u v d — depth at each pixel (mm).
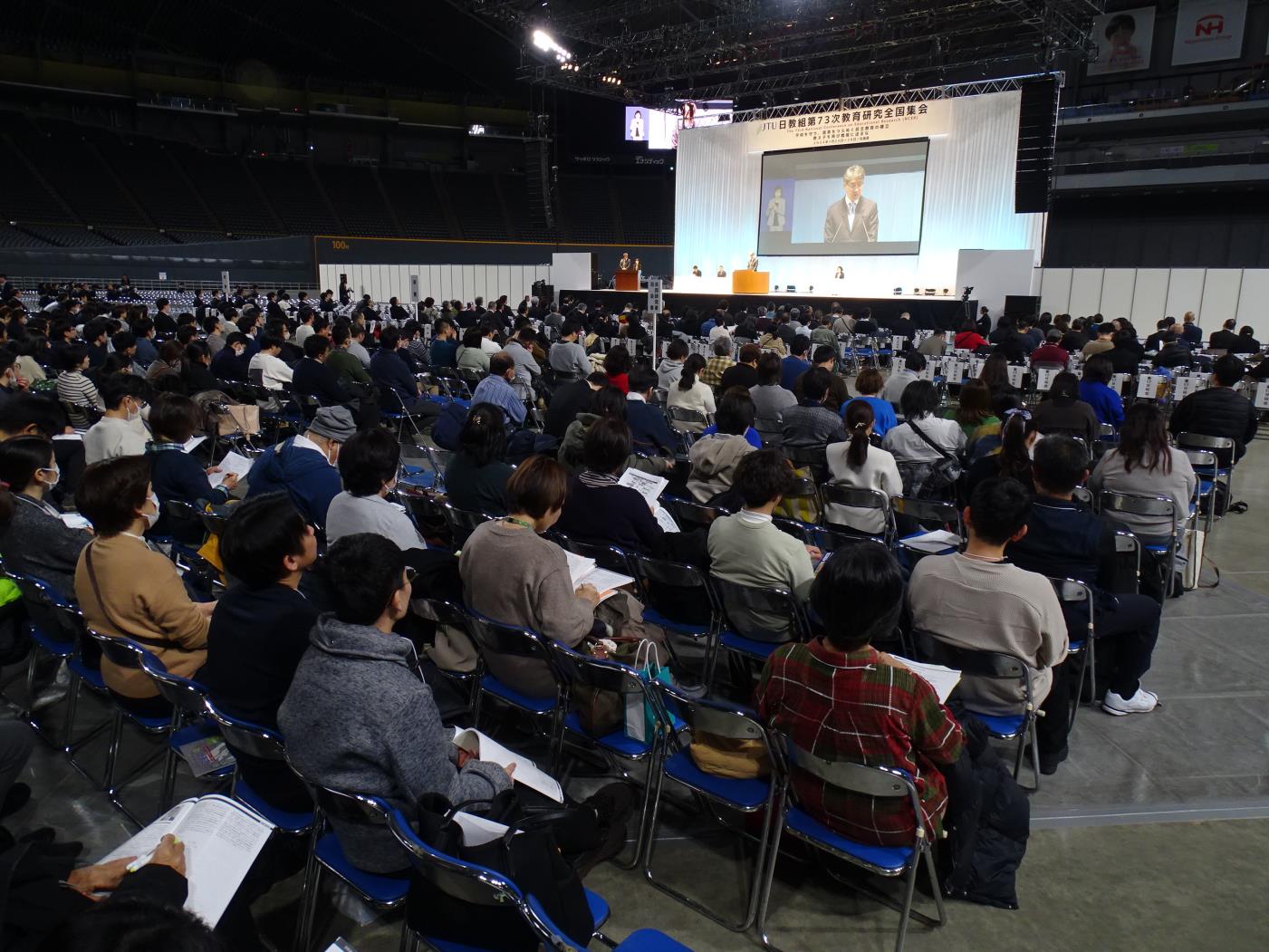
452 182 36875
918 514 4746
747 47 20109
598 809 2812
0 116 30344
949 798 2734
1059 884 2920
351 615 2154
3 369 6883
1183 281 16438
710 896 2867
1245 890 2891
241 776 2721
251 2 30141
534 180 32812
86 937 1024
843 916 2775
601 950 2611
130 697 3074
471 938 2043
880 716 2369
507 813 2203
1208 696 4250
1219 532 7047
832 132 22062
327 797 2131
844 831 2504
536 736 3768
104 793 3420
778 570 3447
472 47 33312
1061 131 29203
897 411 8492
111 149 31875
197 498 4605
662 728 2846
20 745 2412
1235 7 26953
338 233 33906
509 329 16266
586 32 19828
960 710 2924
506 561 3049
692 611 3889
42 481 3711
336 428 5062
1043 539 3666
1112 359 10797
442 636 3398
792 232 23109
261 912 2777
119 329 11758
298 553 2508
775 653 2592
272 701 2506
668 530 4453
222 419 7039
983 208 20250
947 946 2641
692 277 25094
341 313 20578
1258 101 25688
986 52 21578
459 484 4375
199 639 3127
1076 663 3715
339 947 1995
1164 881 2936
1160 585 4578
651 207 37719
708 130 24266
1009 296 17609
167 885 1854
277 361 9227
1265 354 11266
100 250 26969
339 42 32875
